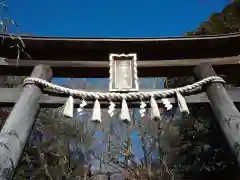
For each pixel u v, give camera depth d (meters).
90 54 4.37
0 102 3.43
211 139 5.98
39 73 3.73
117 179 9.90
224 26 7.28
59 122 9.84
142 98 3.44
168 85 7.68
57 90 3.45
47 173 8.03
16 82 7.73
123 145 10.58
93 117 3.14
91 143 10.75
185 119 6.70
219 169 5.79
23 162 7.85
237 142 2.59
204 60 4.13
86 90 3.64
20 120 2.80
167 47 4.28
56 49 4.26
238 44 4.23
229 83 5.50
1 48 4.16
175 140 7.47
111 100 3.46
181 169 6.79
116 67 3.83
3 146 2.38
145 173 9.65
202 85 3.58
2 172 2.18
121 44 4.24
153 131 10.08
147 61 4.15
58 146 9.20
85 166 10.18
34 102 3.21
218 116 3.05
